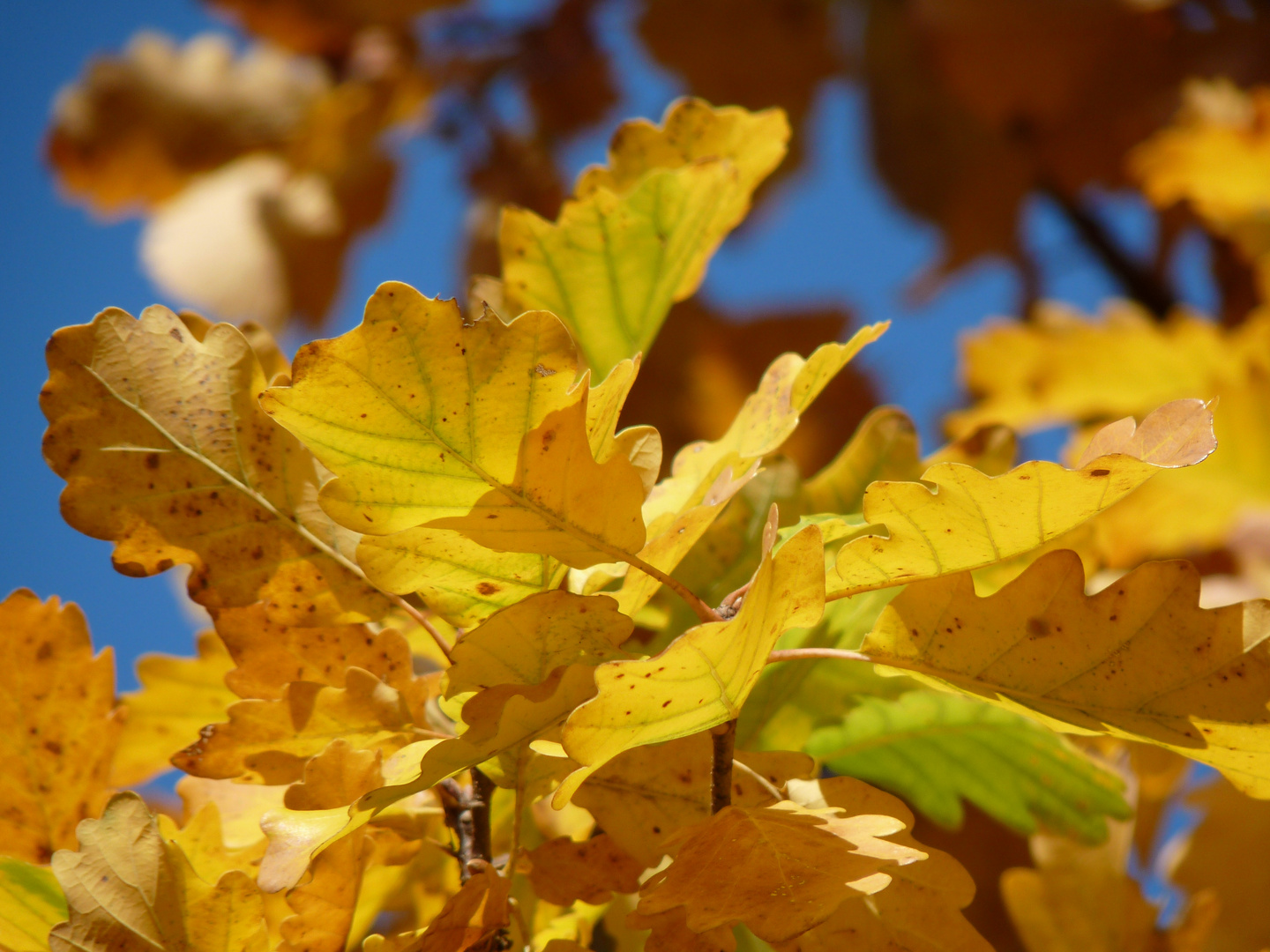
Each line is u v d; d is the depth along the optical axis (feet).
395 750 2.42
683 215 2.69
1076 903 2.82
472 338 2.27
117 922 2.34
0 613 2.53
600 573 2.47
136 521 2.43
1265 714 2.32
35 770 2.52
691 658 2.23
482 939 2.33
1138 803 2.92
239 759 2.41
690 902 2.24
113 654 2.56
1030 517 2.32
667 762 2.43
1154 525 4.16
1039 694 2.37
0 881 2.43
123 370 2.43
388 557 2.35
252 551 2.45
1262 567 4.07
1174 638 2.35
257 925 2.37
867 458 2.80
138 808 2.38
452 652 2.33
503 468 2.31
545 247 2.69
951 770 2.85
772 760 2.43
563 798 2.23
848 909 2.34
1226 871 3.31
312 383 2.26
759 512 2.73
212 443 2.45
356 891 2.36
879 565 2.36
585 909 2.54
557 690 2.29
